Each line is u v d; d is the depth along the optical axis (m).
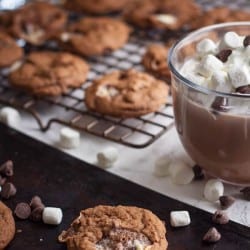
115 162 0.59
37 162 0.59
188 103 0.53
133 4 0.80
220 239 0.51
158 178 0.57
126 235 0.50
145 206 0.54
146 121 0.61
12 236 0.52
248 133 0.51
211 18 0.75
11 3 0.85
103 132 0.61
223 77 0.51
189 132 0.54
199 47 0.56
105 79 0.65
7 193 0.55
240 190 0.55
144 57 0.70
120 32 0.75
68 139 0.60
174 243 0.51
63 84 0.66
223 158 0.53
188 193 0.56
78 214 0.54
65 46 0.73
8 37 0.75
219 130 0.52
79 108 0.65
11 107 0.67
